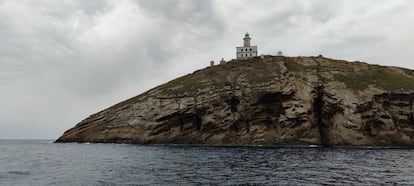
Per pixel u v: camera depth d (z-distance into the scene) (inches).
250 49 6166.3
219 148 3550.7
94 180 1202.0
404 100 4254.4
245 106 4389.8
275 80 4552.2
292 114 4202.8
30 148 3969.0
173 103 4579.2
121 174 1374.3
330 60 5497.1
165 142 4370.1
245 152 2837.1
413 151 3218.5
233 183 1132.5
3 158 2329.0
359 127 4101.9
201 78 5123.0
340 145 4050.2
